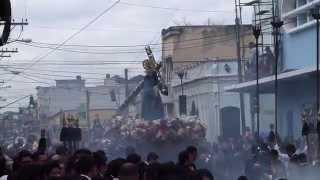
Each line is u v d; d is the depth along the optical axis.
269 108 40.34
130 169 7.94
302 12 35.22
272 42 38.75
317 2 32.81
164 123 25.09
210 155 23.66
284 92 36.81
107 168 10.84
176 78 55.75
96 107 102.31
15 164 12.57
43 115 109.38
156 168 8.95
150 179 9.22
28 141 37.91
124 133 27.73
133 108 58.19
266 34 38.94
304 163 19.31
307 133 24.14
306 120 25.53
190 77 52.28
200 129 25.23
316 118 24.77
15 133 98.81
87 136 47.09
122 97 93.38
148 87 30.30
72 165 10.30
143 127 25.73
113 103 102.00
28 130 99.81
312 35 33.88
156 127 25.03
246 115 46.44
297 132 35.19
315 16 25.05
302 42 35.09
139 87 53.72
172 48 59.66
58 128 73.44
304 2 35.53
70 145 25.78
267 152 18.27
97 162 10.60
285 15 36.66
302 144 27.02
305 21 35.59
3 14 12.36
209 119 48.59
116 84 95.69
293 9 36.62
